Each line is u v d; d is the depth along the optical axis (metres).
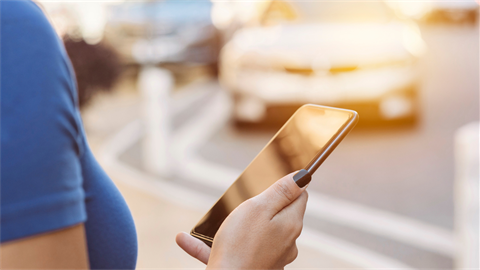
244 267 0.67
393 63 5.92
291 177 0.71
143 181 5.04
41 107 0.59
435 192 4.48
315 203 4.27
